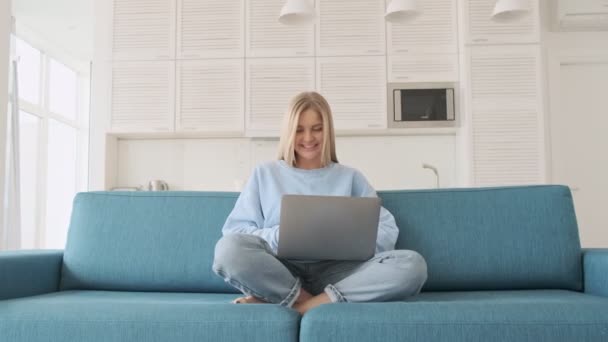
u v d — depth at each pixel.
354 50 4.27
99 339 1.23
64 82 6.77
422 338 1.16
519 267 1.82
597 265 1.71
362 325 1.18
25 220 5.85
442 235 1.88
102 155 4.32
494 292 1.77
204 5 4.35
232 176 4.58
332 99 4.26
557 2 4.35
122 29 4.37
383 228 1.77
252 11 4.33
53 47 6.07
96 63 4.36
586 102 4.55
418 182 4.50
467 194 1.95
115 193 1.99
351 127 4.24
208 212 1.93
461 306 1.22
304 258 1.57
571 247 1.84
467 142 4.07
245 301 1.48
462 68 4.18
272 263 1.49
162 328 1.23
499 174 4.05
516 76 4.11
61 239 6.68
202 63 4.32
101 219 1.92
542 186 1.94
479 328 1.16
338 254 1.56
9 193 4.74
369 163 4.53
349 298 1.48
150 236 1.89
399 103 4.23
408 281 1.47
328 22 4.30
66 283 1.86
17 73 4.93
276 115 4.27
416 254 1.53
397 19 3.25
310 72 4.28
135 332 1.23
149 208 1.94
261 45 4.31
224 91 4.30
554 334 1.15
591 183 4.52
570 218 1.88
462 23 4.17
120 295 1.69
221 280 1.84
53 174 6.55
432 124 4.21
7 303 1.36
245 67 4.31
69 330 1.24
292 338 1.21
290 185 1.88
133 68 4.34
